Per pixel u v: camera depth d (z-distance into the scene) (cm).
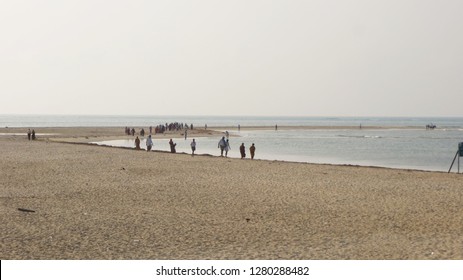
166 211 1864
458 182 2697
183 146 6325
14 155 4059
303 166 3444
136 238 1462
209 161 3731
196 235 1502
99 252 1315
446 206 1988
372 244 1399
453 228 1599
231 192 2302
